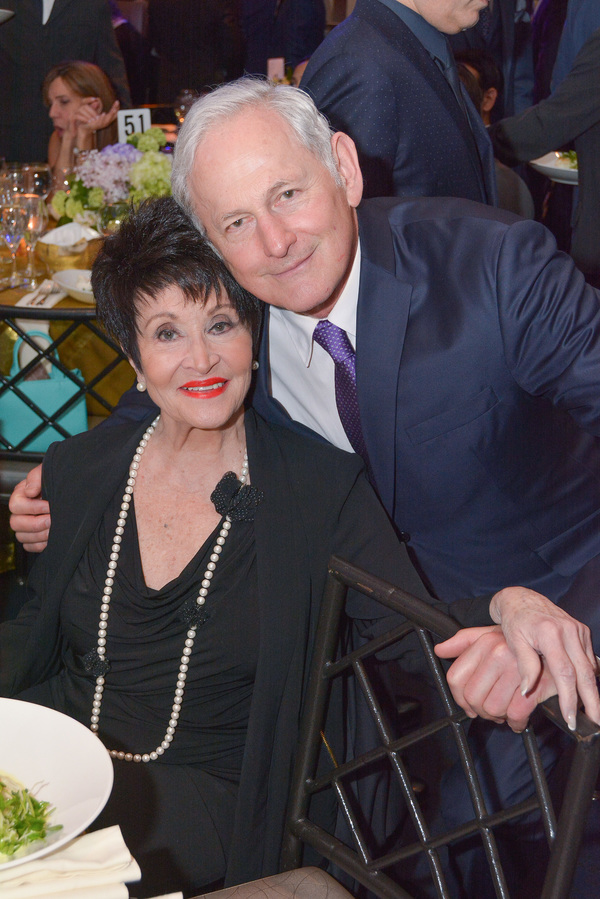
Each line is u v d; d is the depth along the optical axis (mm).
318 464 1338
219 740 1289
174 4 4762
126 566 1306
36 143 4199
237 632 1258
